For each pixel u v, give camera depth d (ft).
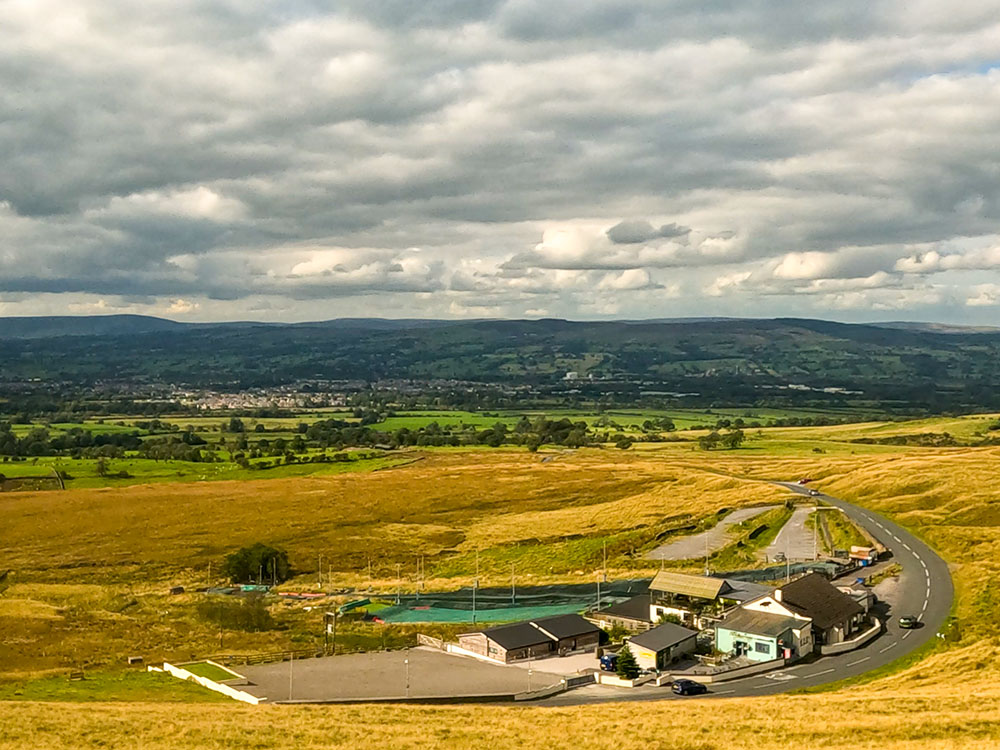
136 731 193.98
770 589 360.07
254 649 349.82
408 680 290.35
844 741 173.27
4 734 188.85
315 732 192.95
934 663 275.59
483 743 181.98
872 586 386.52
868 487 620.49
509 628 332.60
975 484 576.20
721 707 220.84
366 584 479.41
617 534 557.33
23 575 508.12
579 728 196.03
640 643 304.09
